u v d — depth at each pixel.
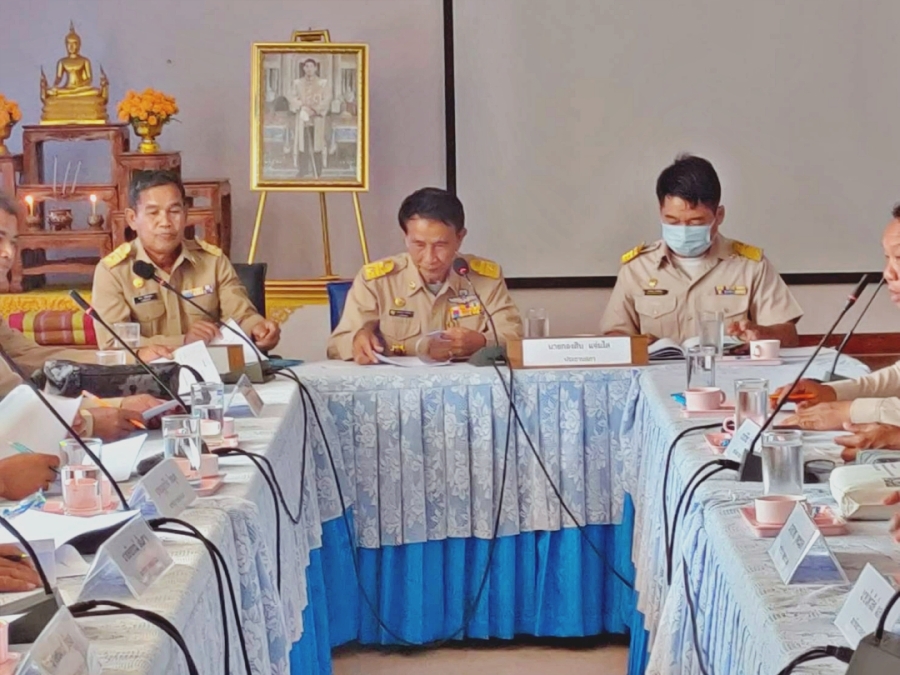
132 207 4.81
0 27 6.33
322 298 6.05
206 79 6.36
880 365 6.35
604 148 6.29
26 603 1.72
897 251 3.13
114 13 6.32
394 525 4.14
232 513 2.39
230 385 4.01
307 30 6.30
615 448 4.16
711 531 2.32
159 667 1.62
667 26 6.22
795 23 6.21
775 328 4.62
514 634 4.25
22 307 5.77
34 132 5.89
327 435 4.07
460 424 4.14
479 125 6.30
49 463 2.54
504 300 4.77
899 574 1.91
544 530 4.18
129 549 1.87
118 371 3.51
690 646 2.51
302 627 3.27
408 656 4.21
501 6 6.23
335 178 5.91
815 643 1.67
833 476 2.29
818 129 6.26
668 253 4.91
